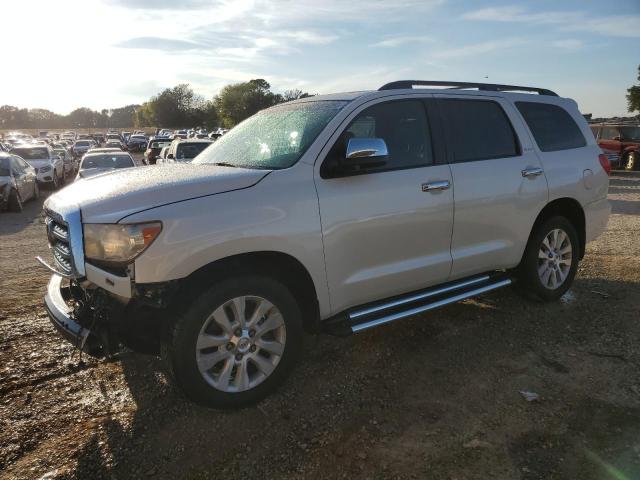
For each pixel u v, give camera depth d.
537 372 3.61
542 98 4.89
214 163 3.84
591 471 2.60
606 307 4.79
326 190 3.33
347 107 3.60
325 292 3.38
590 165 4.99
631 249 7.01
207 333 3.06
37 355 3.90
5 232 9.80
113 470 2.67
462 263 4.08
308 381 3.55
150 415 3.15
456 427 2.99
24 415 3.14
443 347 4.03
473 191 4.04
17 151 19.47
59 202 3.36
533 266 4.64
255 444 2.87
